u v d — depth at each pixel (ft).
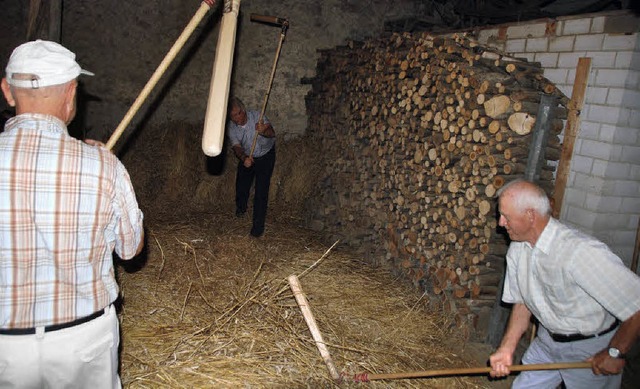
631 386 11.37
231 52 7.21
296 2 23.38
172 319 11.82
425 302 14.23
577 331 7.43
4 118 18.75
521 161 11.95
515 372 11.50
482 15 21.45
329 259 16.87
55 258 5.11
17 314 5.05
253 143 16.87
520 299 8.32
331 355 10.91
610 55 11.89
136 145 21.33
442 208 13.94
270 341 11.02
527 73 12.25
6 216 4.86
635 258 12.28
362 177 17.65
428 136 14.43
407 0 25.00
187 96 22.72
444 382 10.80
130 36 21.39
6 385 5.25
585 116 12.25
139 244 6.15
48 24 14.12
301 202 21.48
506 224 7.47
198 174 21.43
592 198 12.03
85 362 5.49
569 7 19.72
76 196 5.10
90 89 21.20
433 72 14.08
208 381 9.61
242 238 17.76
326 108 21.39
